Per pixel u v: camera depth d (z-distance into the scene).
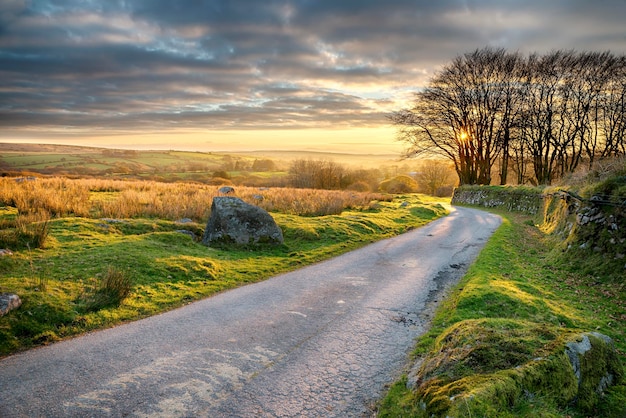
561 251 13.23
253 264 12.62
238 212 15.02
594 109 40.25
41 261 9.86
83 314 7.70
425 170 73.00
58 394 5.20
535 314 7.90
